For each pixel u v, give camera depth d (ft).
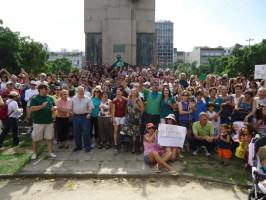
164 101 38.75
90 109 38.70
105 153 38.24
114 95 45.80
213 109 38.65
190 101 38.93
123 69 79.82
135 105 37.83
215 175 31.37
